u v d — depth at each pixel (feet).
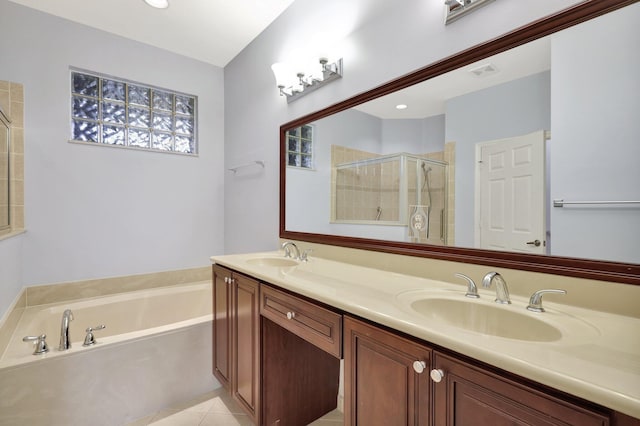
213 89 9.96
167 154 9.14
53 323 6.81
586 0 2.93
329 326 3.49
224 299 5.93
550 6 3.20
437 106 4.24
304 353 5.41
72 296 7.63
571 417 1.78
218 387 6.61
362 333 3.08
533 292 3.33
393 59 4.79
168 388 5.95
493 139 3.68
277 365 5.04
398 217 4.79
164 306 8.40
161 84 8.94
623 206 2.77
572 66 3.05
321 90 6.22
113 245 8.27
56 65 7.38
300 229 6.77
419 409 2.55
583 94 2.99
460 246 4.01
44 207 7.26
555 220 3.19
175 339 6.04
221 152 10.16
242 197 9.09
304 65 6.29
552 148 3.20
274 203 7.72
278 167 7.55
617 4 2.78
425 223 4.41
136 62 8.51
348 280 4.21
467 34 3.86
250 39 8.48
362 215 5.35
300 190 6.74
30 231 7.06
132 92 8.65
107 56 8.05
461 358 2.30
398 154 4.76
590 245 2.96
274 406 5.04
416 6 4.45
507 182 3.56
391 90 4.80
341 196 5.74
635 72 2.70
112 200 8.24
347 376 3.24
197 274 9.68
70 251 7.64
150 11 7.23
